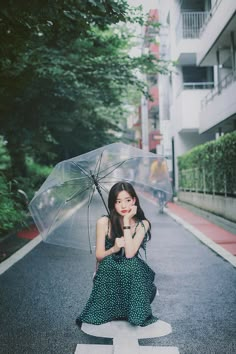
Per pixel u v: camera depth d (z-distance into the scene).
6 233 11.55
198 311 5.05
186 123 26.23
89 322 4.09
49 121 16.06
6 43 8.73
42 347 3.98
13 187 16.31
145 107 39.91
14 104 14.16
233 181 13.84
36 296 5.76
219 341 4.10
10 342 4.12
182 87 27.67
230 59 22.39
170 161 28.08
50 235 4.32
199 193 19.69
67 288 6.18
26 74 11.53
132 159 4.41
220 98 19.00
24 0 6.68
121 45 16.91
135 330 4.10
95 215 4.35
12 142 15.97
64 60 13.62
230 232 12.01
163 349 3.89
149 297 4.16
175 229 12.98
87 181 4.30
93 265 7.88
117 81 14.94
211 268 7.46
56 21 8.16
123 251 4.12
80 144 23.86
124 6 7.88
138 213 4.17
